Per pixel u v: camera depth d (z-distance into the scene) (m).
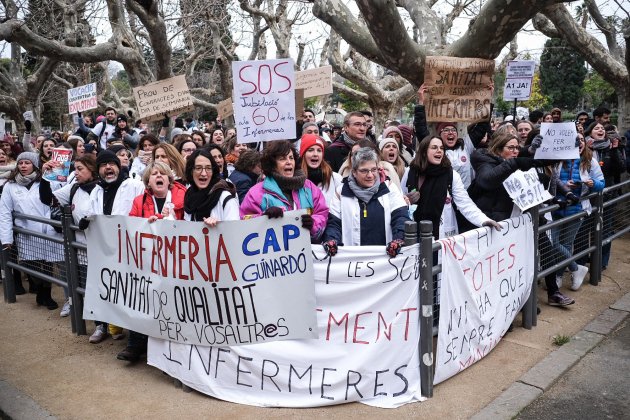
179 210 4.74
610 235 7.46
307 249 3.96
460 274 4.39
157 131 12.87
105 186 5.39
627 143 9.48
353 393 4.02
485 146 6.98
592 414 4.04
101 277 4.91
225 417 3.96
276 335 4.07
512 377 4.52
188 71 19.02
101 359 5.04
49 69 16.84
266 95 4.92
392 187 4.45
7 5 10.74
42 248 6.15
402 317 4.00
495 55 6.05
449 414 3.92
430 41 6.93
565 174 6.64
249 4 14.38
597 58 10.80
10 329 5.86
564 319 5.80
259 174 5.26
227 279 4.06
